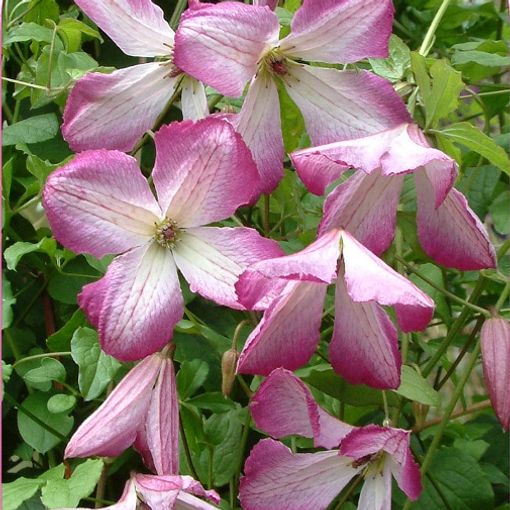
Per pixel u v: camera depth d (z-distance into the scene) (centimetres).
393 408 27
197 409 26
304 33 24
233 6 23
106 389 27
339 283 22
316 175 23
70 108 24
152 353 22
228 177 23
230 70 23
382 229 24
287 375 22
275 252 23
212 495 21
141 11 25
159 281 23
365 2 23
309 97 24
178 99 26
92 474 22
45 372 26
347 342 23
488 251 24
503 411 25
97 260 27
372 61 27
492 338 25
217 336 26
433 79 24
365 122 24
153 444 22
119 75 24
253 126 24
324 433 23
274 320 22
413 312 21
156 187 23
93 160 22
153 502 21
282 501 23
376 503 24
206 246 23
